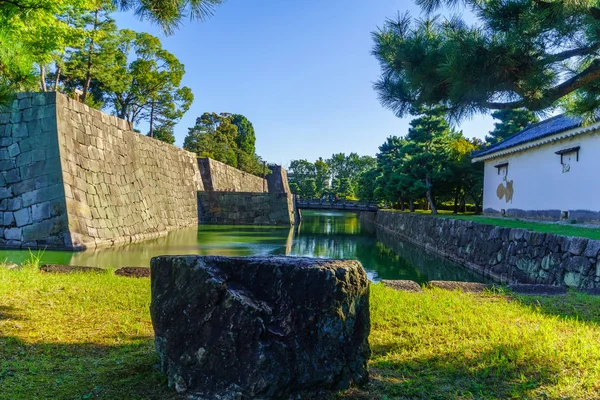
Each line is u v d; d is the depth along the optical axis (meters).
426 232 18.20
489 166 19.89
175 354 2.19
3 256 9.62
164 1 3.56
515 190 17.06
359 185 45.31
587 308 4.58
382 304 4.52
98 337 3.22
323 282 2.18
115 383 2.23
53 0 3.92
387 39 4.57
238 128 49.81
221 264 2.28
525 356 2.81
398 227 24.48
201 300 2.17
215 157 37.66
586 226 10.98
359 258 14.16
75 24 15.07
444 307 4.46
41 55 4.54
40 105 11.40
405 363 2.76
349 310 2.26
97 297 4.57
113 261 9.97
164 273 2.32
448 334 3.45
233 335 2.06
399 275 11.02
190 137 38.09
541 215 15.10
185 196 23.53
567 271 7.97
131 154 16.38
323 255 14.09
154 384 2.23
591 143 12.33
